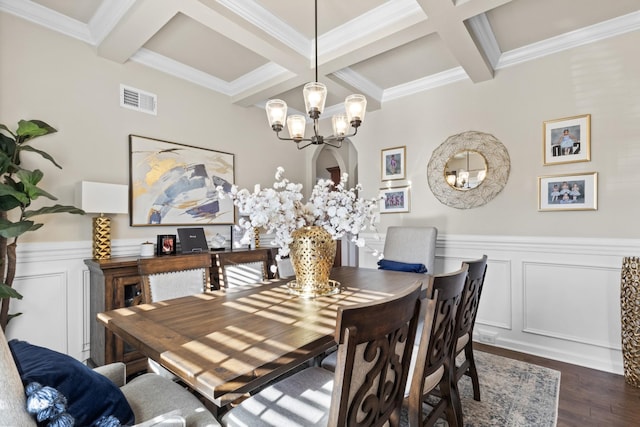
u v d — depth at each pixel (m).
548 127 2.65
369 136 3.82
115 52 2.48
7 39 2.12
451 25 2.12
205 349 1.03
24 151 2.15
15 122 2.14
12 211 2.13
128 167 2.69
